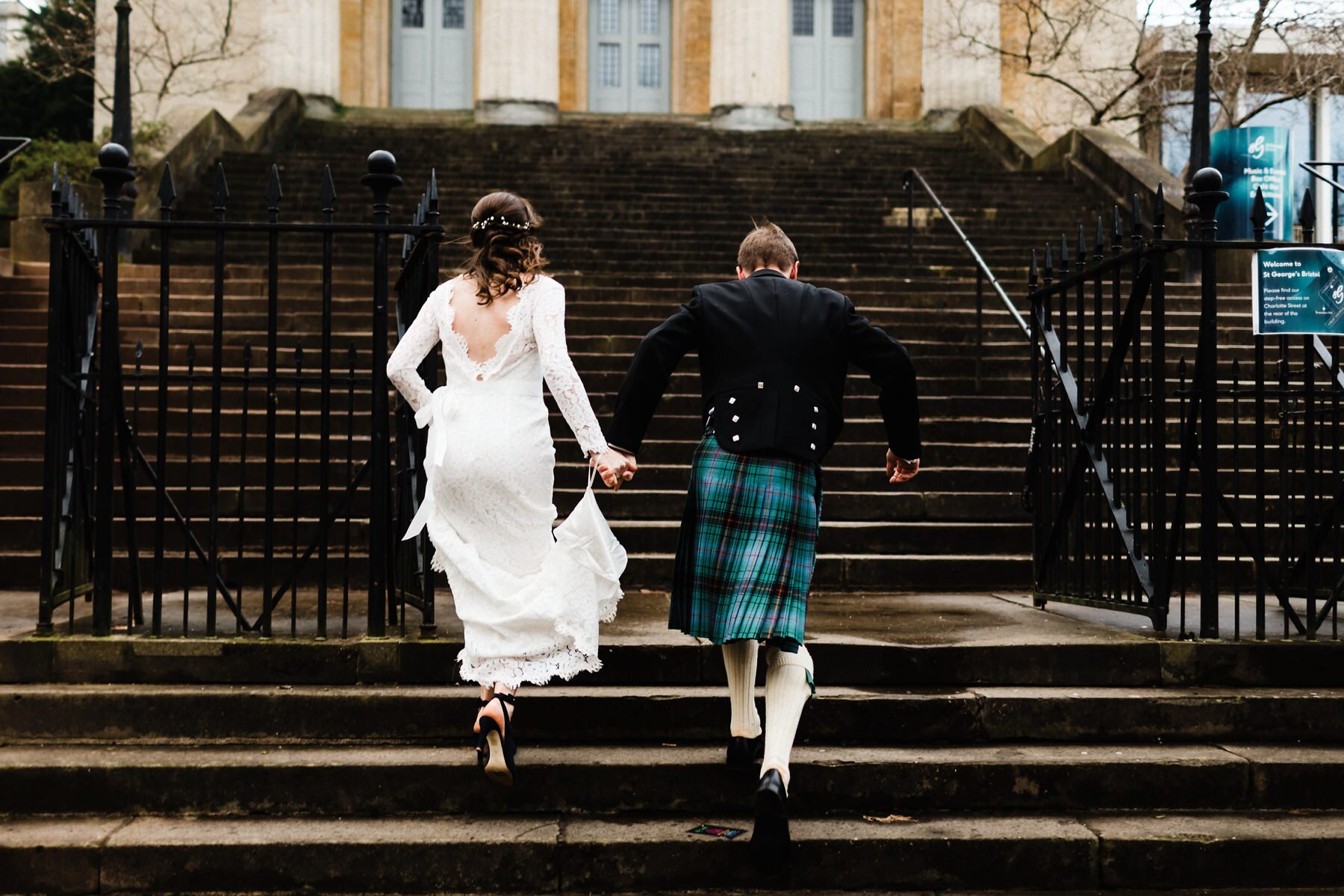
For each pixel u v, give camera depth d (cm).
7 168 1345
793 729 341
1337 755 396
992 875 358
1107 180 1484
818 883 357
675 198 1487
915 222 1441
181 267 1012
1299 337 826
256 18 2362
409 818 374
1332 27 1558
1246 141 1173
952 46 2167
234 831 361
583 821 373
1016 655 430
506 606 352
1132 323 484
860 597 588
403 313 499
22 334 887
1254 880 360
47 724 401
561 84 2702
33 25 2547
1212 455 450
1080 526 518
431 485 363
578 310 955
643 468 708
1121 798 387
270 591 436
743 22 2186
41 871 346
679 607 355
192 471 683
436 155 1739
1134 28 2030
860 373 828
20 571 616
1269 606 552
